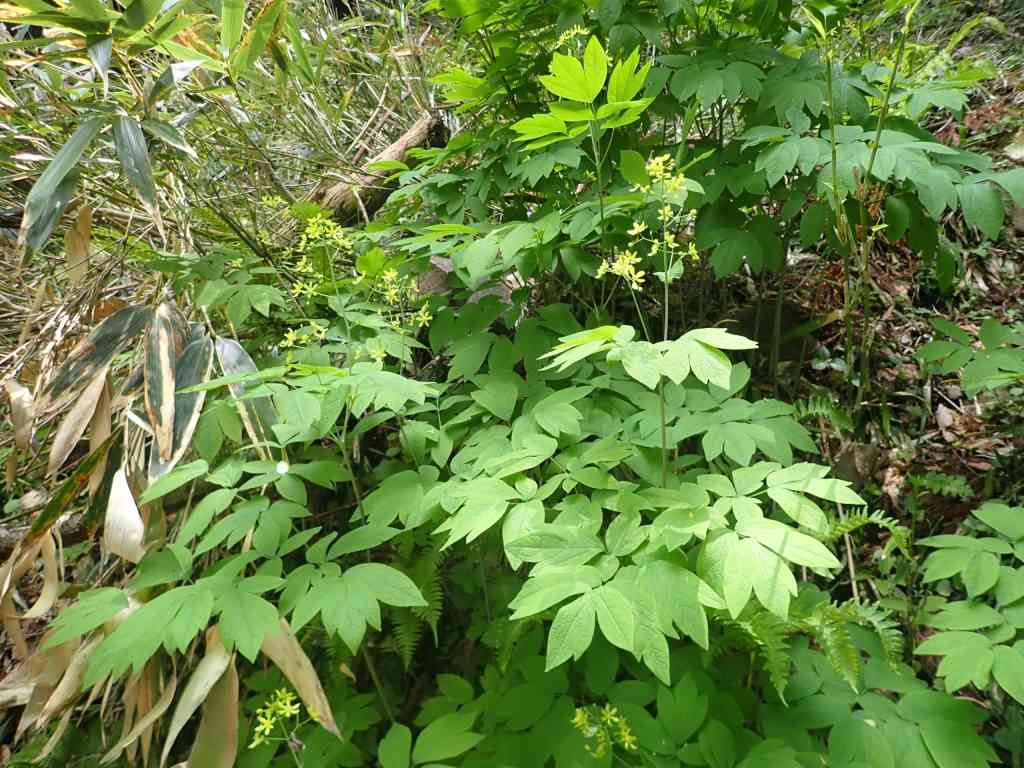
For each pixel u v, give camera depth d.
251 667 1.80
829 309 2.55
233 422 1.68
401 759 1.29
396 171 2.82
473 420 1.74
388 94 3.53
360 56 3.67
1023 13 3.38
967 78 1.81
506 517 1.37
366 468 2.19
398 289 1.92
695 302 2.54
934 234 1.81
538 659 1.44
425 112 3.36
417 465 1.61
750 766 1.19
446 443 1.64
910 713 1.24
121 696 1.83
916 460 2.08
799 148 1.70
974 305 2.53
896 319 2.52
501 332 2.43
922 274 2.62
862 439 2.16
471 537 1.25
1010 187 1.51
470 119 3.06
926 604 1.58
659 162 1.40
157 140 2.01
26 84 2.25
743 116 2.11
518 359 1.78
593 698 1.46
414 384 1.44
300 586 1.25
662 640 1.02
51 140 2.21
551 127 1.53
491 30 2.36
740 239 1.86
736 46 2.01
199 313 2.16
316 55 3.11
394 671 1.82
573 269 1.79
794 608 1.33
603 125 1.56
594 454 1.43
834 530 1.51
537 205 2.46
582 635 1.00
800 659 1.40
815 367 2.41
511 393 1.66
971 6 3.52
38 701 1.56
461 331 1.88
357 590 1.21
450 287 2.41
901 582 1.68
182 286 1.98
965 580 1.28
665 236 1.41
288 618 1.80
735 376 1.67
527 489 1.36
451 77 2.11
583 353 1.17
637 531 1.18
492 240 1.71
